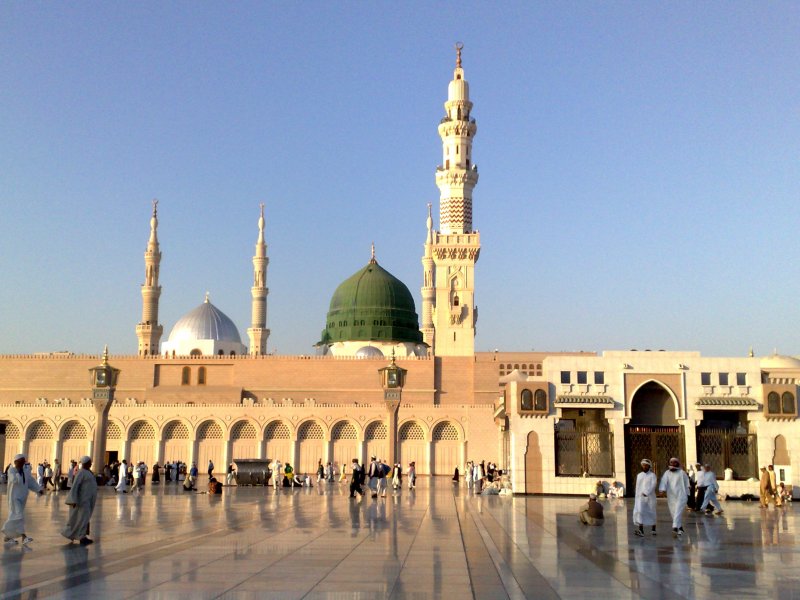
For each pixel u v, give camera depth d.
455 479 79.75
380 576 16.53
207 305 127.62
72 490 21.97
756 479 50.31
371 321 124.25
